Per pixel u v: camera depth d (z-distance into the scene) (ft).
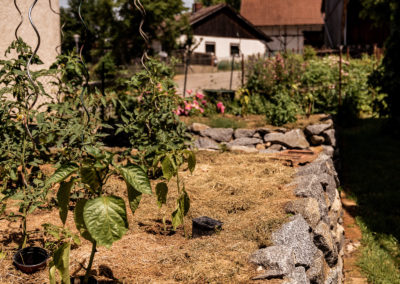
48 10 28.07
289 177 14.65
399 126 32.83
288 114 27.02
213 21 106.52
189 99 16.01
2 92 10.77
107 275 7.93
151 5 75.25
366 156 28.58
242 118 30.01
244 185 13.74
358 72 42.63
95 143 11.60
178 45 83.87
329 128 25.14
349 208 20.11
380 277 13.85
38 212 11.39
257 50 115.85
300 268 8.51
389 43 32.55
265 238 9.16
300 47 119.85
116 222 6.05
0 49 25.35
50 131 11.27
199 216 11.29
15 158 10.79
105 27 79.82
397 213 19.26
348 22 83.15
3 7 25.23
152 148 13.69
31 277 7.79
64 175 6.40
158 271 8.05
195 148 19.45
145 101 14.88
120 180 14.14
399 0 31.78
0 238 9.61
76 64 12.39
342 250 15.61
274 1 124.77
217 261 8.12
